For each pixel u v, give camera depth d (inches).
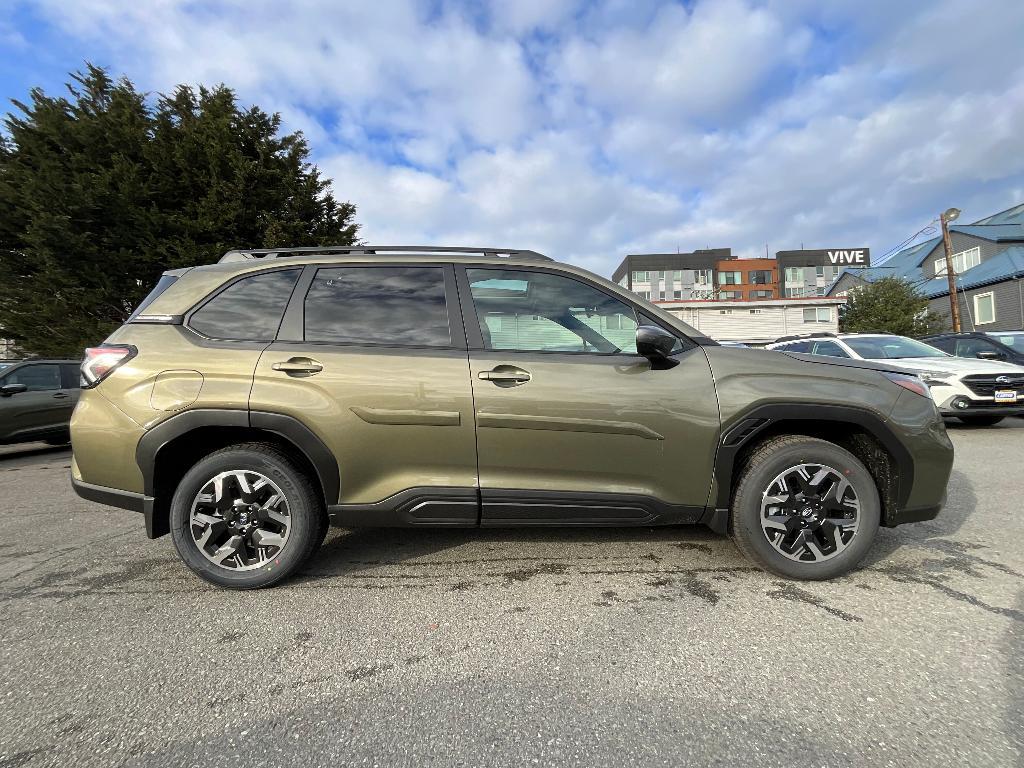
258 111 633.6
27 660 84.7
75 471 111.3
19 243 571.5
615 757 62.6
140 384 107.3
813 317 1169.4
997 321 1128.8
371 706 72.5
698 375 108.7
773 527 108.0
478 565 120.3
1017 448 253.1
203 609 101.4
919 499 110.3
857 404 107.0
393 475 108.1
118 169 537.0
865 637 87.8
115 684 78.1
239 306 113.6
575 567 118.3
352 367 107.0
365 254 119.7
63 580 116.0
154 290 120.0
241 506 108.7
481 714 70.6
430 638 90.1
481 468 107.6
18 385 316.2
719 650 84.7
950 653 82.7
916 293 1221.1
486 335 111.6
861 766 60.6
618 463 107.6
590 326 113.5
